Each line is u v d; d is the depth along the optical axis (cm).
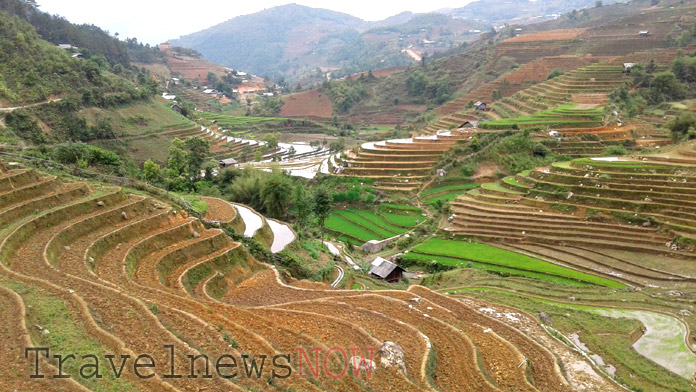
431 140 9162
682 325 3319
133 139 9912
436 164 8331
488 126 9212
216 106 18612
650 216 5141
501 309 3378
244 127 15412
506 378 2134
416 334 2364
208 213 4719
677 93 10400
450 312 2891
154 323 1958
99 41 16500
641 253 4794
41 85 9081
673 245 4738
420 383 1925
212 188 7419
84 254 2750
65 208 3203
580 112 9206
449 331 2508
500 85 13462
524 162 7912
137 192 4397
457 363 2192
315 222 6706
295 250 4600
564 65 13362
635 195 5450
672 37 13512
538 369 2314
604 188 5716
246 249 3781
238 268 3506
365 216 7138
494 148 8306
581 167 6284
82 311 1952
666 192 5347
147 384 1545
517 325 3041
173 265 3128
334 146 12662
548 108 10231
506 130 8931
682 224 4916
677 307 3653
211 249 3522
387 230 6488
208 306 2403
